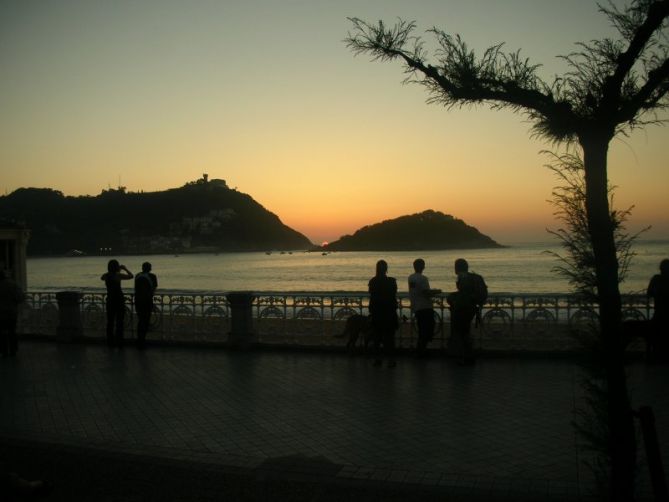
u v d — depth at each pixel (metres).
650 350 9.96
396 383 9.37
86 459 6.12
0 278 12.29
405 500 4.98
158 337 13.91
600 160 4.60
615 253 4.59
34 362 11.60
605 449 4.69
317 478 5.50
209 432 7.00
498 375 9.74
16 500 4.95
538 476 5.46
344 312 12.65
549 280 91.31
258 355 12.07
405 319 12.20
